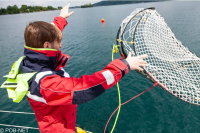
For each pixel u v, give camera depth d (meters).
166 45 4.23
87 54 14.05
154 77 3.24
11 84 1.75
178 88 3.48
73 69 11.19
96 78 1.57
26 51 1.70
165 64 4.29
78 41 18.86
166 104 6.95
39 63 1.70
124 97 7.59
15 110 7.30
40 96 1.68
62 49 16.19
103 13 51.94
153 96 7.46
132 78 8.95
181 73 4.14
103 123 6.34
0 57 15.58
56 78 1.62
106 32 22.39
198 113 6.39
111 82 1.59
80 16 48.44
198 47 12.93
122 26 3.45
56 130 2.01
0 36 26.28
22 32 28.86
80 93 1.55
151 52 4.17
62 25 3.04
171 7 47.53
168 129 5.88
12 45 19.81
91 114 6.78
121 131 5.97
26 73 1.68
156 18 3.75
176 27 20.17
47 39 1.68
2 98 8.23
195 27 19.38
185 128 5.85
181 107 6.73
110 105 7.19
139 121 6.30
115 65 1.63
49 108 1.92
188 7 43.91
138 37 3.93
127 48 3.45
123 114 6.66
